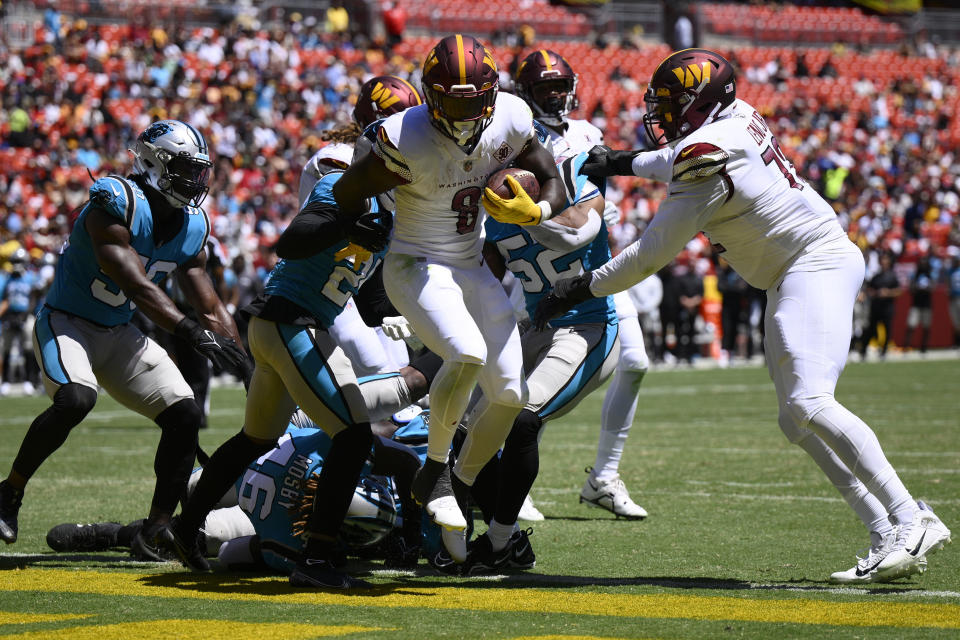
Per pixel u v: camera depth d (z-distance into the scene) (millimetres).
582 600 15023
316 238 15469
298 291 15969
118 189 17297
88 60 83625
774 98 112812
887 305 74688
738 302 73188
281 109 86688
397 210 15969
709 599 15023
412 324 15781
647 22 124250
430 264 15742
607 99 105188
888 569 15727
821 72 117000
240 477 17672
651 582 16375
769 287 16688
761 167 16031
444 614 14180
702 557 18406
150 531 18109
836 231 16453
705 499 24516
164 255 18203
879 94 115375
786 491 25516
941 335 84688
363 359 20375
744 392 53844
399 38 105938
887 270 74562
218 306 18750
